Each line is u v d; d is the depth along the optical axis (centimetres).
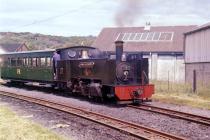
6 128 1387
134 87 2106
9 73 3750
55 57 2808
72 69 2566
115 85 2075
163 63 5412
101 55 2714
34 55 3177
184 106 2086
